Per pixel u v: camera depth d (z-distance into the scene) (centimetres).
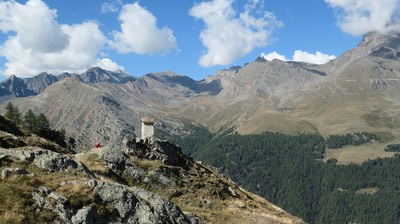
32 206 2841
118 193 3419
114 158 7275
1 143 5025
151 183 7250
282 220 7525
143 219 3372
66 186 3275
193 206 6950
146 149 8538
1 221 2547
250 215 6869
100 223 3073
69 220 2914
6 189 2881
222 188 8744
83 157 7225
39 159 3875
